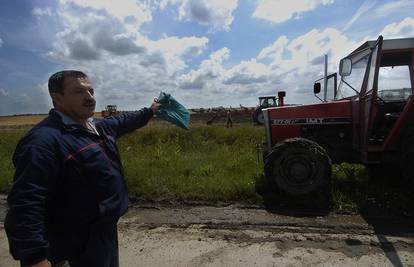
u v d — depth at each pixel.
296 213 4.56
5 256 3.60
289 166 4.89
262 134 10.45
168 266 3.31
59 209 1.83
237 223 4.27
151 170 6.49
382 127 5.36
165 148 9.38
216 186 5.40
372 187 5.27
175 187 5.55
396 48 5.10
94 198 1.84
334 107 5.49
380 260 3.29
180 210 4.81
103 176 1.87
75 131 1.85
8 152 9.83
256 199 5.02
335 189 5.15
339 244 3.63
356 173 5.91
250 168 6.58
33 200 1.65
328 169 4.78
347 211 4.55
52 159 1.72
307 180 4.85
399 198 4.87
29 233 1.62
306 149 4.81
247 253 3.50
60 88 1.90
